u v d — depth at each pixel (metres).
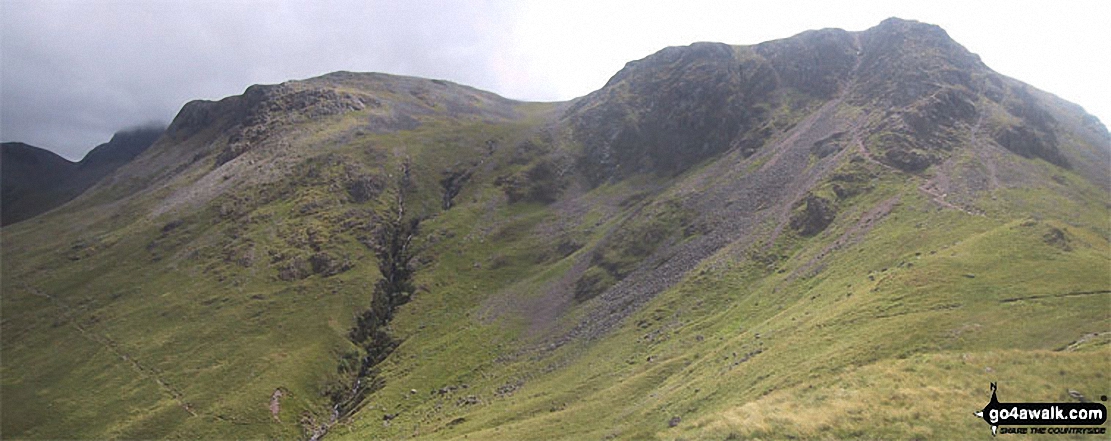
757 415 58.91
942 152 172.50
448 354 173.62
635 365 121.25
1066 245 94.56
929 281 88.12
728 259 161.75
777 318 109.44
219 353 187.25
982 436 47.03
